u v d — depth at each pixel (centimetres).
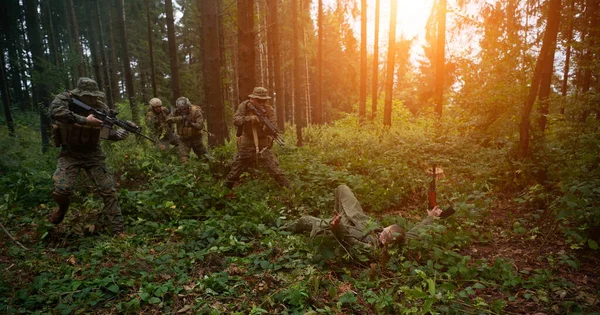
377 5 1512
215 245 405
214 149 859
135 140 998
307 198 563
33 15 1205
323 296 318
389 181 629
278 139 600
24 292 306
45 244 422
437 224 404
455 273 339
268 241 411
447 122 965
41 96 1163
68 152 443
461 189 612
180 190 552
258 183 629
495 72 700
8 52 2295
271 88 1812
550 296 320
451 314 288
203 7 880
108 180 464
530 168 583
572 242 411
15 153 874
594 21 671
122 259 373
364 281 336
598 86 648
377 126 1271
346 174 655
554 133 610
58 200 429
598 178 461
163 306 300
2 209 496
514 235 451
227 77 1638
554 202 457
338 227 369
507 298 321
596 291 326
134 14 2614
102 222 460
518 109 647
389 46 1227
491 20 943
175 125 915
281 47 2308
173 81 1297
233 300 310
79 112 439
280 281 335
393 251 374
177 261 375
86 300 304
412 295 283
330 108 3166
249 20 750
